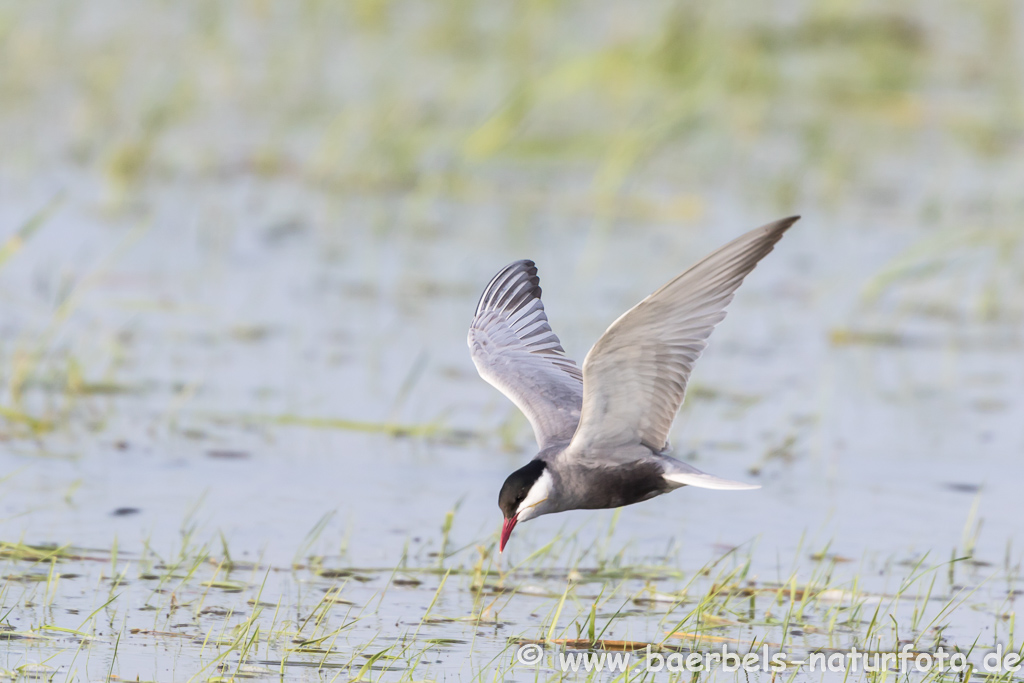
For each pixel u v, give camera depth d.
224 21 27.56
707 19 25.91
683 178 21.77
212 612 9.42
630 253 18.36
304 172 21.25
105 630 9.05
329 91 24.50
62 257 17.25
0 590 9.57
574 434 8.89
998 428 13.51
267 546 10.59
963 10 29.84
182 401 13.41
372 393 14.03
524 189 21.22
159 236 18.39
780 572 10.49
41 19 26.52
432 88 24.30
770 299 17.30
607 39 25.42
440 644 9.07
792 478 12.33
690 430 13.36
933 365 15.23
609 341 7.94
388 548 10.67
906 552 10.86
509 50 25.91
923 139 23.80
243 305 16.27
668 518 11.54
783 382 14.67
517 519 8.61
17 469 11.80
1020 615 9.86
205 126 23.02
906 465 12.62
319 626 9.25
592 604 9.80
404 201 20.47
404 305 16.55
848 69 26.44
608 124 23.09
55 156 21.31
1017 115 24.53
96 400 13.41
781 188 21.00
